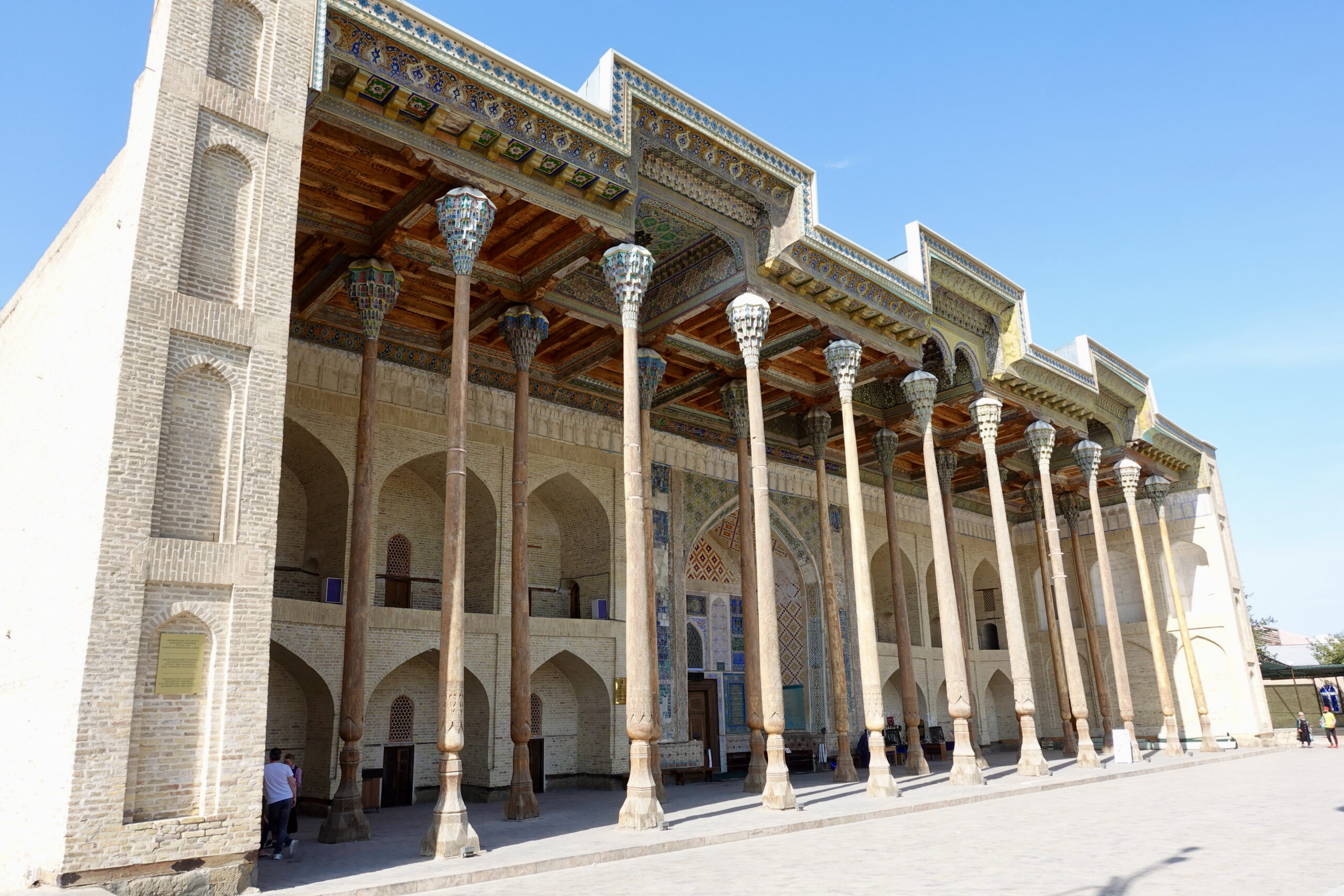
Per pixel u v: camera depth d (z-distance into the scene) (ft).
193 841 19.12
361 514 30.71
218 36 23.57
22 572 24.02
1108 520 75.05
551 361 47.83
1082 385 55.21
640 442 31.17
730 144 35.37
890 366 46.11
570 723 48.52
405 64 26.91
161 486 20.45
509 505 45.85
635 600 29.78
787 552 61.87
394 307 41.16
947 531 58.49
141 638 19.42
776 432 59.62
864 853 24.16
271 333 22.56
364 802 37.83
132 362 20.21
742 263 36.91
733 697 59.62
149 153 21.36
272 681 39.14
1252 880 19.06
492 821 31.94
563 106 29.99
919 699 65.87
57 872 17.72
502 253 36.60
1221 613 68.08
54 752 18.95
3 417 30.14
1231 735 66.23
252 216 23.00
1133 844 24.61
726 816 31.55
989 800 37.50
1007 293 50.31
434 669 43.80
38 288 28.30
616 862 23.88
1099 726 72.79
